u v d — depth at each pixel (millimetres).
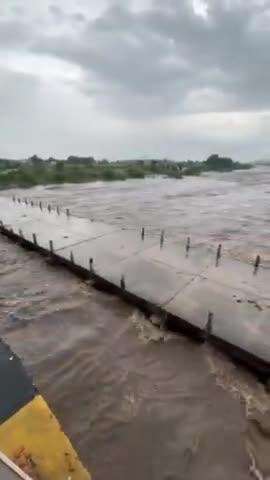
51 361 10328
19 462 5871
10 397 6852
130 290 14023
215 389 9188
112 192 68375
